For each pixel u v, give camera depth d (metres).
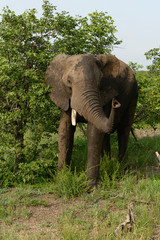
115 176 8.30
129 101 9.93
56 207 6.92
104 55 8.12
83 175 7.85
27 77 8.75
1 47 8.57
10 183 8.30
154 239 5.39
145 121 13.32
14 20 8.79
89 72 7.22
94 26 11.77
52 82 8.16
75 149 10.38
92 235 5.48
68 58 7.98
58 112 8.87
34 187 8.16
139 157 10.76
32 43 9.01
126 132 10.26
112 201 7.14
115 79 8.19
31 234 5.60
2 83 8.36
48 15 9.19
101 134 7.86
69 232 5.40
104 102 7.96
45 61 8.63
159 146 12.51
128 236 5.35
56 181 7.98
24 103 8.68
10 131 8.80
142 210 6.37
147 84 12.38
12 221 6.24
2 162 8.59
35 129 8.77
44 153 8.87
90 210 6.59
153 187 7.54
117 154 11.27
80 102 6.94
